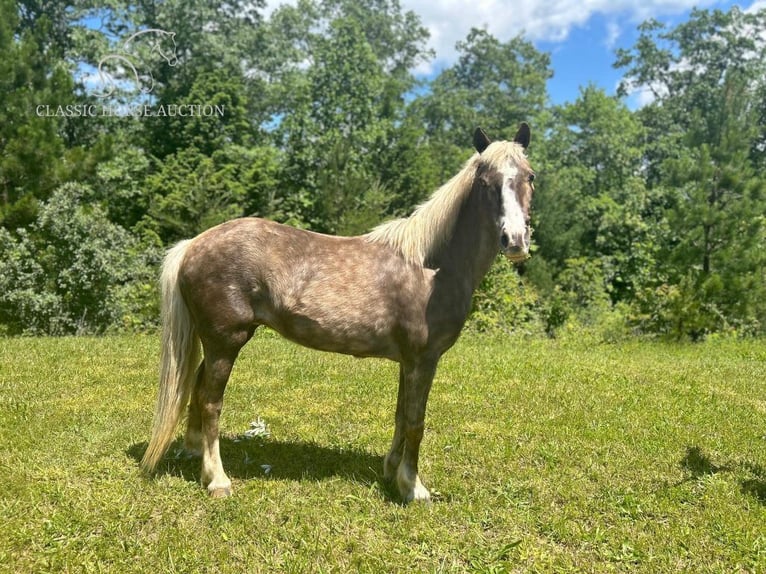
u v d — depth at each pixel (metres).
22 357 7.46
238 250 3.44
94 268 11.26
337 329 3.45
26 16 20.08
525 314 13.95
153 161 19.92
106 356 7.77
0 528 2.97
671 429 5.20
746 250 13.16
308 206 20.98
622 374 7.73
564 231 22.39
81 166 12.99
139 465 3.88
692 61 29.56
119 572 2.71
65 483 3.55
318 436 4.79
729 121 14.09
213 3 22.23
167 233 17.38
